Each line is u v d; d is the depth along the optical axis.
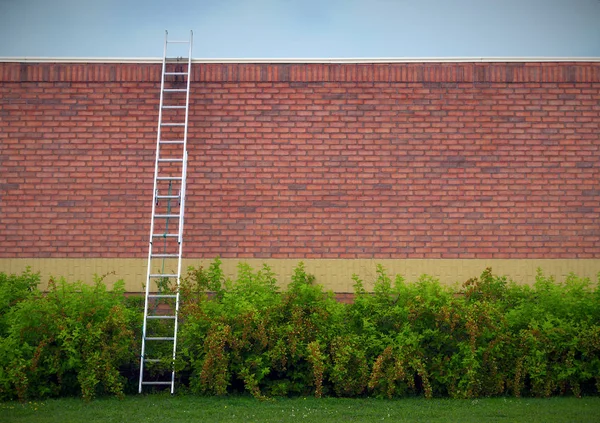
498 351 9.55
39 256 11.27
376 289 10.24
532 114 11.45
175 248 11.27
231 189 11.38
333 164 11.40
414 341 9.52
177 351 9.96
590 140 11.41
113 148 11.44
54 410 8.63
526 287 10.62
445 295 9.93
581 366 9.56
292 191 11.37
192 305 9.59
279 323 9.91
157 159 10.89
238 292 10.17
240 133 11.47
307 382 9.66
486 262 11.20
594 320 9.92
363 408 8.80
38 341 9.50
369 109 11.47
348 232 11.30
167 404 9.02
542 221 11.29
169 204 11.21
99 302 9.84
